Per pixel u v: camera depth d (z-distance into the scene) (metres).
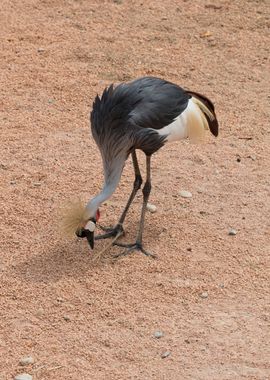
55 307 11.42
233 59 18.77
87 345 10.71
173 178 14.55
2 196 13.81
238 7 20.98
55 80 17.72
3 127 15.99
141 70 18.20
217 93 17.39
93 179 14.39
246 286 11.90
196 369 10.30
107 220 13.39
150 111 12.39
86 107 16.81
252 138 15.87
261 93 17.45
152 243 12.83
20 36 19.47
